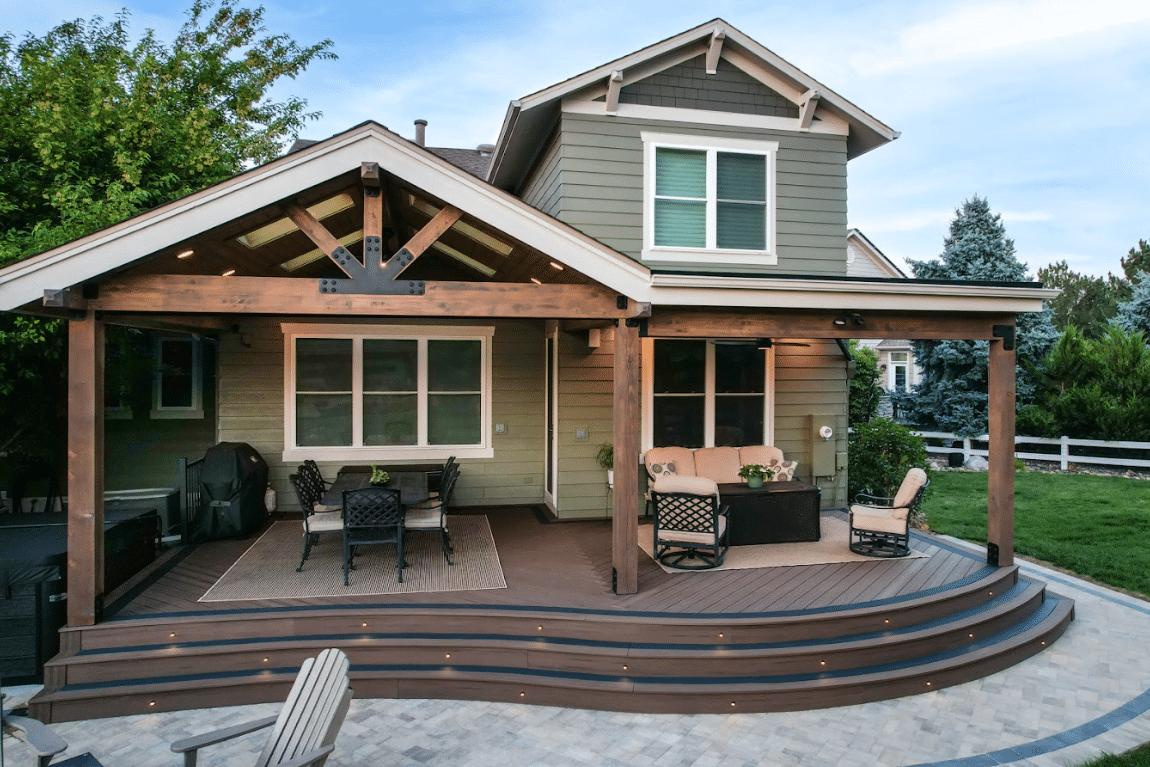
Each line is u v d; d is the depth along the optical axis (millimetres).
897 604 6047
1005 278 20578
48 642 5480
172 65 12305
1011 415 7164
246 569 6961
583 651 5508
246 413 9516
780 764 4566
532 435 10211
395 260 5652
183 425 10789
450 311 5754
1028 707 5379
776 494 8047
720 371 9711
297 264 8875
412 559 7371
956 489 14562
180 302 5461
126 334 9203
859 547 7754
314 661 4242
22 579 5438
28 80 10297
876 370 15945
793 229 9391
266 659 5520
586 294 6020
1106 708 5355
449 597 6160
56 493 9391
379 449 9773
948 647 6023
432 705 5355
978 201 21000
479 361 10078
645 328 6281
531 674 5484
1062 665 6152
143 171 10008
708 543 6996
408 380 9898
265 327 9508
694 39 8867
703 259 9133
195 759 3686
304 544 7219
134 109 10156
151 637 5508
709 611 5863
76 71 10477
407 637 5699
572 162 8820
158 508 8141
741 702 5281
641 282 5918
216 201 5270
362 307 5629
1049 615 6895
